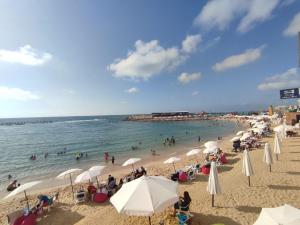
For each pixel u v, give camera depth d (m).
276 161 17.06
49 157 35.19
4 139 62.53
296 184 12.12
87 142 51.09
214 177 10.20
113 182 15.45
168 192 7.38
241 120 110.62
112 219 10.51
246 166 12.45
